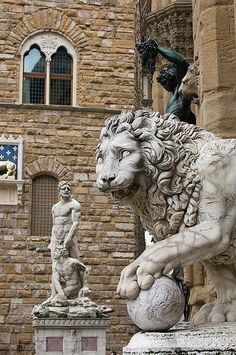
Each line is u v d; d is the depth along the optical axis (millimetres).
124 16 30969
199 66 6328
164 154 3520
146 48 9227
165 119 3617
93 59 30406
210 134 3691
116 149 3490
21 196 28203
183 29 18484
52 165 28891
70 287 20812
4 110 29062
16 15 30109
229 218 3480
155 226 3666
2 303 26984
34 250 27750
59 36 30438
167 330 3287
